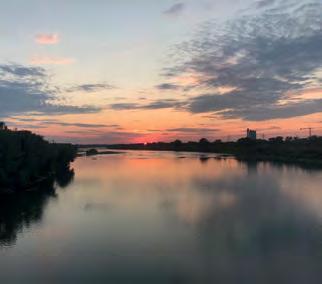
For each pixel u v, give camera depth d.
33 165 71.44
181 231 35.38
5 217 42.47
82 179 78.94
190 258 28.30
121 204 48.91
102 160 152.75
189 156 184.62
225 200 51.00
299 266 26.45
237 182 70.62
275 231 35.22
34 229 37.03
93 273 25.73
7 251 30.41
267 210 44.25
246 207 46.09
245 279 24.67
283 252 29.33
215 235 33.94
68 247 31.22
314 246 30.64
